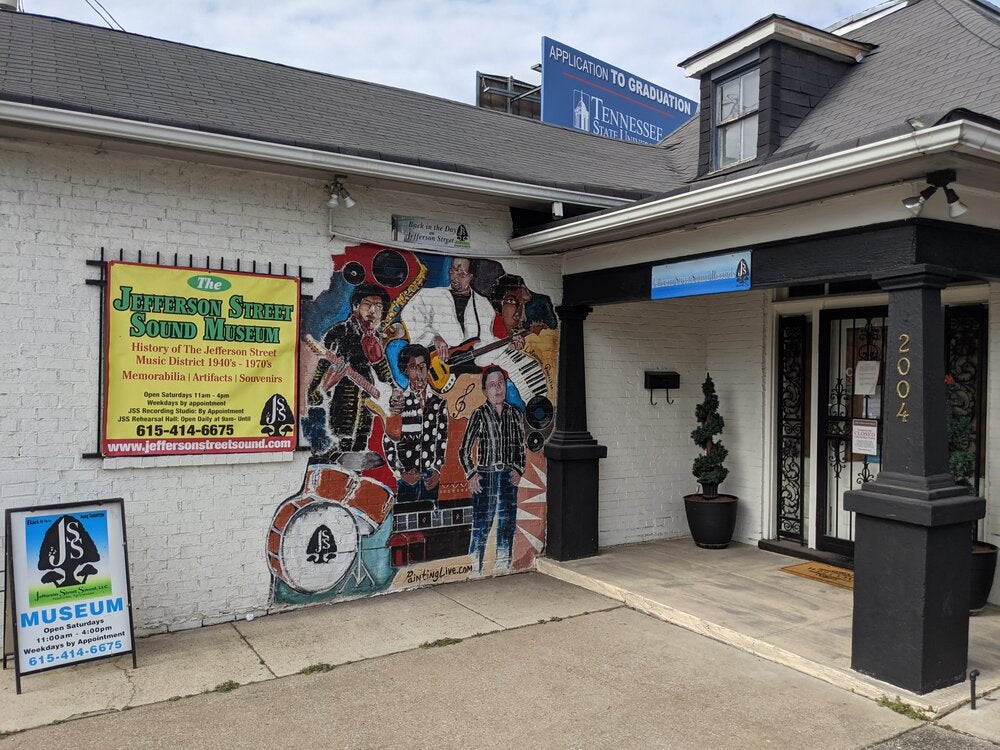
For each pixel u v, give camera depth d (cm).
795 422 757
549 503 721
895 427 437
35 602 452
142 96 543
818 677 462
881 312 679
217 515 556
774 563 707
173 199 541
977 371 602
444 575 661
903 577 428
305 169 567
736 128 728
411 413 640
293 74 779
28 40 604
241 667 479
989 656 480
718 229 554
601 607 603
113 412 517
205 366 549
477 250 677
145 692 442
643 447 798
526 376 706
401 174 570
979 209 454
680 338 825
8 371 489
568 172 717
